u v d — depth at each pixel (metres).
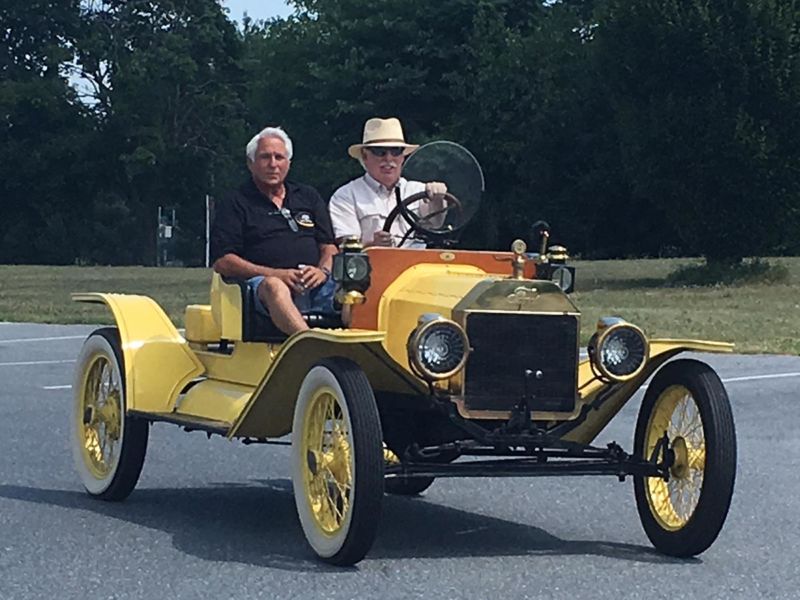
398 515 7.96
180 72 61.84
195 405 7.70
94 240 65.31
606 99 43.75
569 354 6.74
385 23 50.41
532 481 9.10
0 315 22.94
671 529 6.89
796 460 9.91
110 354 8.20
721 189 30.14
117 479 8.12
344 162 51.25
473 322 6.62
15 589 6.14
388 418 7.22
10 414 11.79
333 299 7.47
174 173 64.50
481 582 6.30
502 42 50.09
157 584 6.23
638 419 7.17
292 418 7.14
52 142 62.41
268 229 7.93
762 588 6.30
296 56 53.41
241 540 7.16
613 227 47.69
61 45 63.44
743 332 19.25
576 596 6.09
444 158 7.90
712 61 29.36
